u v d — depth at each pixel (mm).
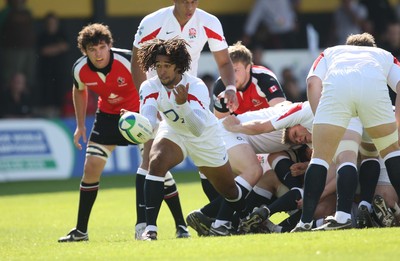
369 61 30141
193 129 29266
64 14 78938
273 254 24781
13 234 38812
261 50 74000
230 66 34969
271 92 37125
